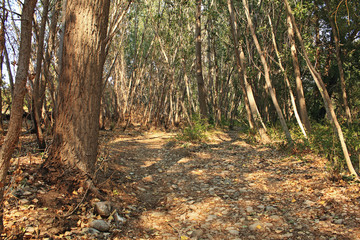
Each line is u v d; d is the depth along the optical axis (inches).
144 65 847.7
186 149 417.4
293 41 429.1
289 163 298.2
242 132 655.1
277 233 147.5
